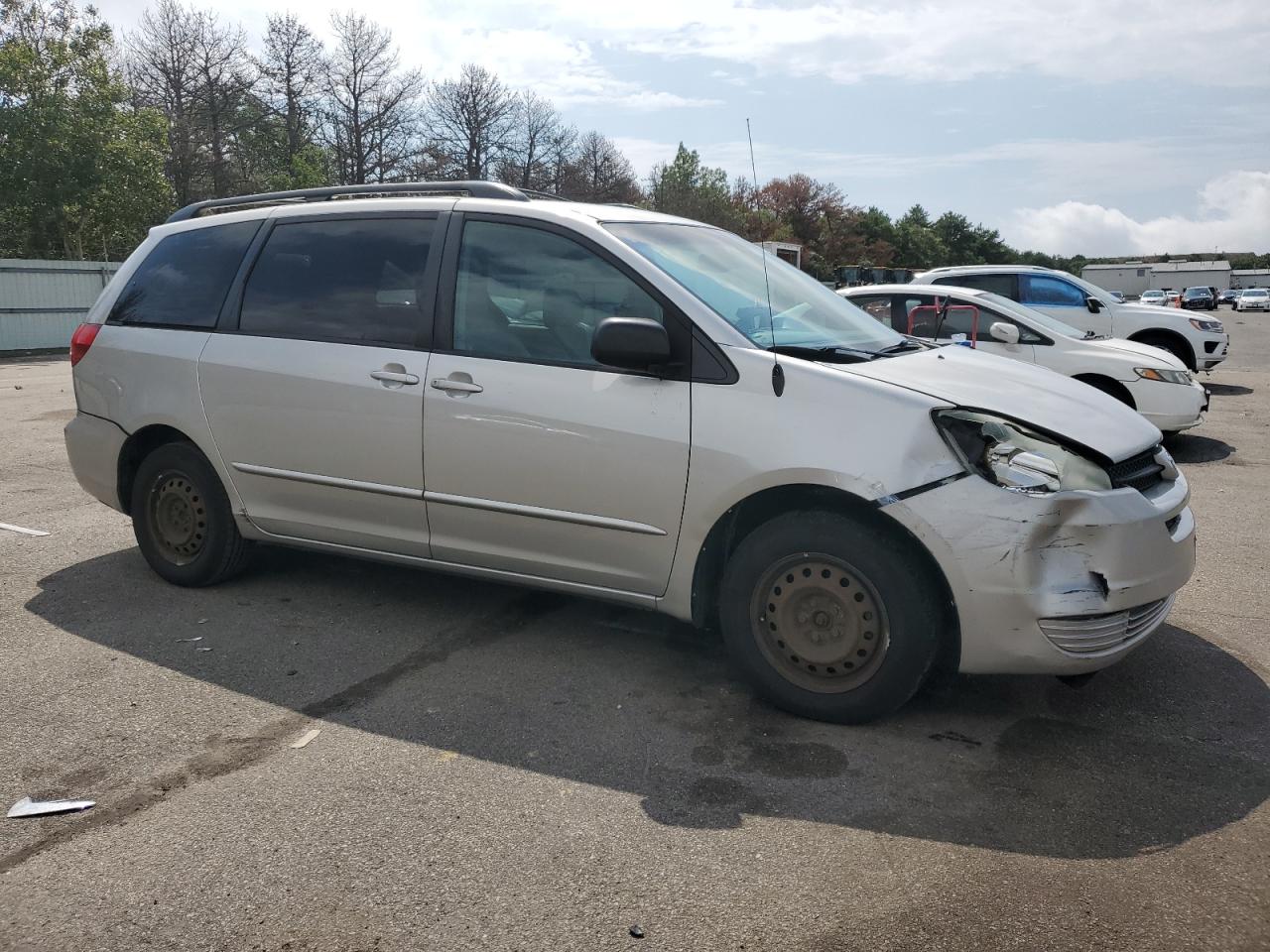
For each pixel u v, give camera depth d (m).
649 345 3.45
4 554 5.61
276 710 3.62
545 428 3.77
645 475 3.61
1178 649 4.24
